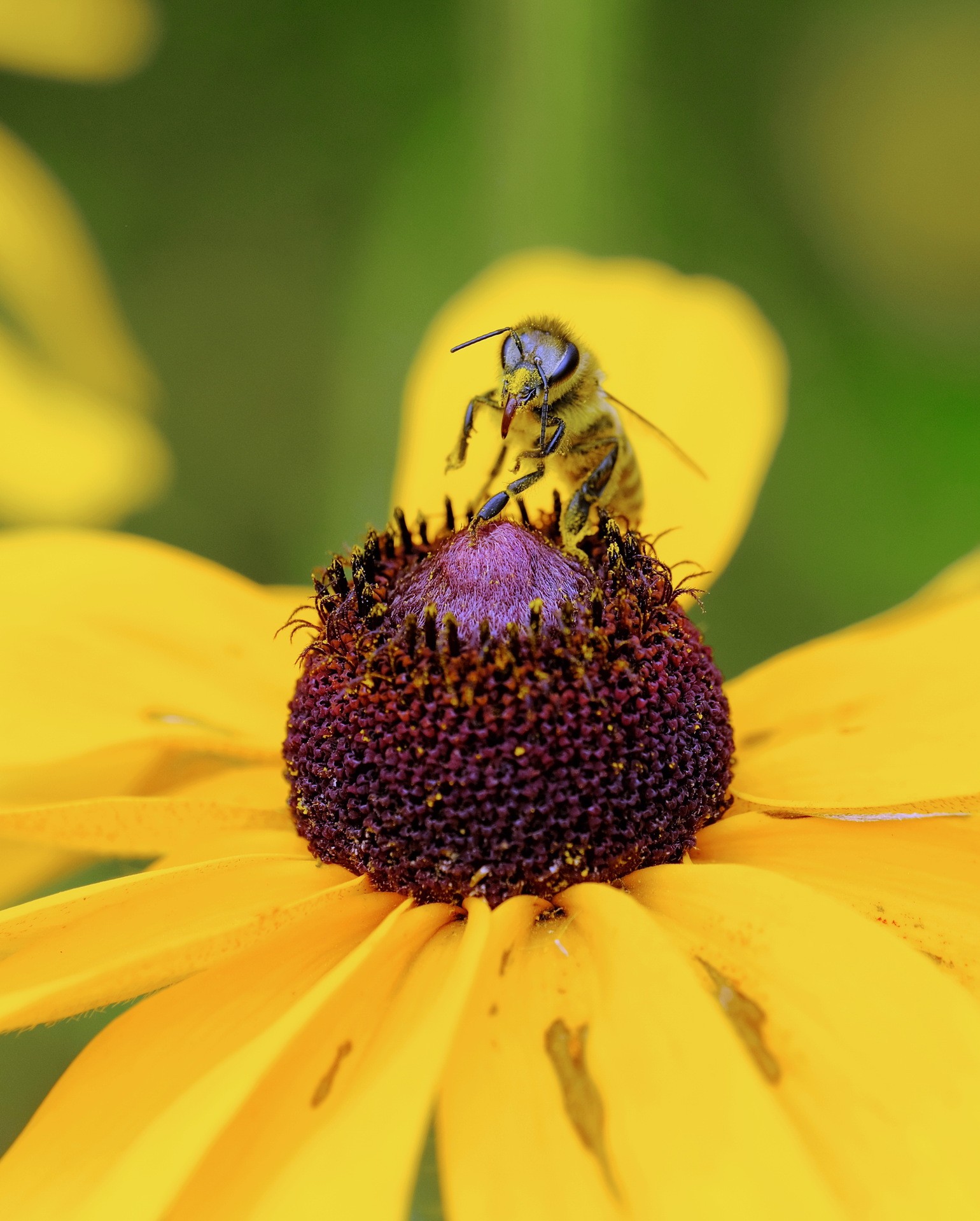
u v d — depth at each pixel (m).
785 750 0.17
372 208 0.21
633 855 0.16
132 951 0.16
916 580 0.22
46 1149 0.16
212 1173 0.15
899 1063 0.15
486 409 0.19
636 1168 0.15
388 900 0.16
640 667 0.16
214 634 0.18
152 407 0.22
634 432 0.19
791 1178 0.15
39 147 0.25
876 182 0.23
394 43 0.23
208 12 0.23
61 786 0.18
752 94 0.23
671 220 0.22
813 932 0.16
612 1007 0.15
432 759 0.16
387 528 0.17
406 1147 0.15
